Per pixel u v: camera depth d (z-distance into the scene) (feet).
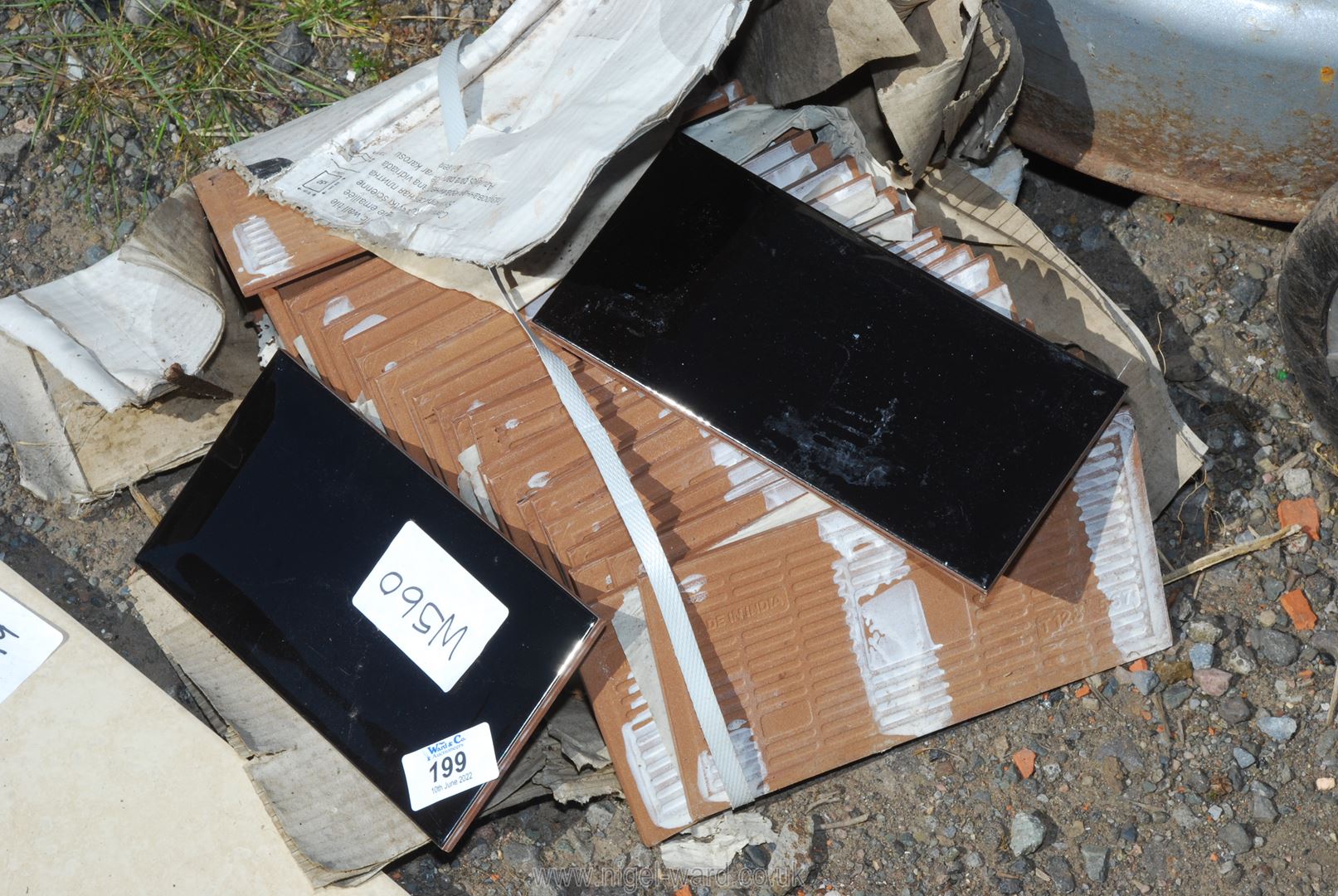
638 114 5.80
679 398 6.04
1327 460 7.40
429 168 6.31
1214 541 7.28
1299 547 7.23
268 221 6.47
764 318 6.14
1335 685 6.94
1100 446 6.48
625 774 6.17
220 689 6.39
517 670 5.82
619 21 6.39
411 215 6.10
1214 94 6.47
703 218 6.31
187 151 7.91
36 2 8.08
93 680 6.75
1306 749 6.88
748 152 6.62
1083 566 6.50
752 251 6.24
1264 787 6.81
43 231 7.79
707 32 5.88
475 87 6.55
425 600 5.96
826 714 6.31
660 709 6.11
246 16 8.14
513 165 6.10
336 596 6.06
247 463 6.26
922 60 6.27
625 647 6.07
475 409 6.23
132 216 7.84
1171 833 6.75
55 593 7.19
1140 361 6.91
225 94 8.00
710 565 6.11
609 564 6.08
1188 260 7.82
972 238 7.14
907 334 6.08
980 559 5.74
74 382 6.65
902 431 5.93
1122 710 6.97
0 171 7.84
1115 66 6.59
